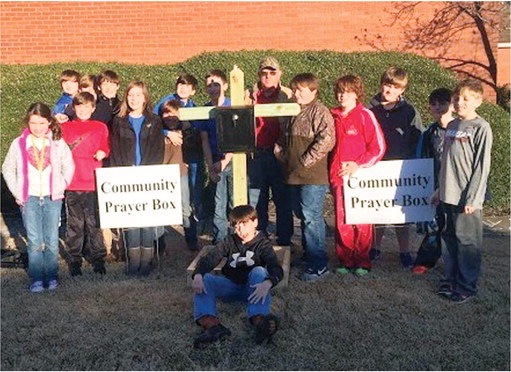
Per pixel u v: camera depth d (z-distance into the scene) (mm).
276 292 5898
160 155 6457
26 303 5801
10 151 6148
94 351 4855
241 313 5469
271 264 5266
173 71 10156
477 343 4895
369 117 6109
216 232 6977
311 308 5516
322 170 6047
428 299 5719
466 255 5652
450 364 4598
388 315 5375
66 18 11594
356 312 5438
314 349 4809
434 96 6156
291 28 11477
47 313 5562
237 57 10102
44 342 5023
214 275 5648
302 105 6043
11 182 6156
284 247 6598
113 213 6352
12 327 5285
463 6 11445
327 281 6164
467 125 5465
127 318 5441
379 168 6215
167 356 4766
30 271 6145
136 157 6418
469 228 5609
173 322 5352
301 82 5961
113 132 6449
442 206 5930
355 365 4586
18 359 4777
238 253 5406
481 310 5484
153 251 6656
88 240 6766
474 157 5418
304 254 6758
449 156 5566
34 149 6113
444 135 5828
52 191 6141
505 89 12344
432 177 6203
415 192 6227
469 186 5453
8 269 6852
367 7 11477
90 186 6527
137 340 5016
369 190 6242
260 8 11461
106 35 11602
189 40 11547
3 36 11656
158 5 11500
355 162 6129
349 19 11477
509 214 8992
